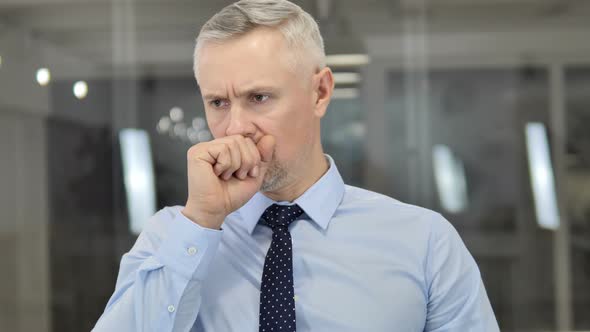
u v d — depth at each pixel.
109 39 4.15
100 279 4.24
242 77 1.08
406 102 3.96
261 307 1.14
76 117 4.20
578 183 3.91
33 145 4.23
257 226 1.24
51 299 4.27
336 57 3.98
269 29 1.11
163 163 4.13
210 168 1.07
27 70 4.19
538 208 3.93
